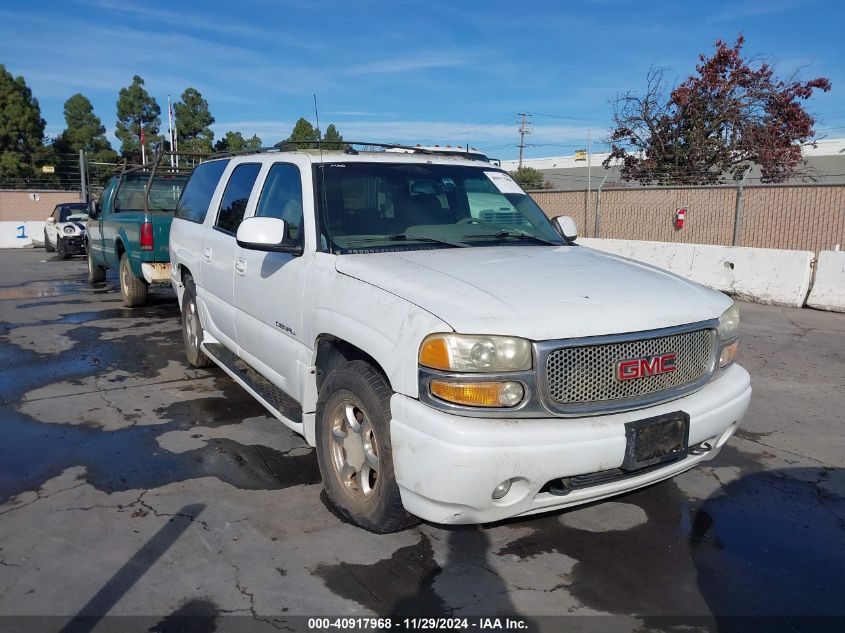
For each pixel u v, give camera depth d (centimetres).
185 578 312
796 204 1641
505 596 304
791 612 296
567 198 2134
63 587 304
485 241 421
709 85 2250
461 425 282
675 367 325
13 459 446
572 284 334
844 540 357
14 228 2689
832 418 546
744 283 1142
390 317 315
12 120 4066
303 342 392
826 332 874
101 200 1171
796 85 2250
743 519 379
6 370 661
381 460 321
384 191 432
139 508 379
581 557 338
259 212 473
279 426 512
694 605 300
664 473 337
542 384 291
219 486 409
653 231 1919
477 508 290
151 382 623
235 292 495
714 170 2359
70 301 1088
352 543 345
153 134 4466
